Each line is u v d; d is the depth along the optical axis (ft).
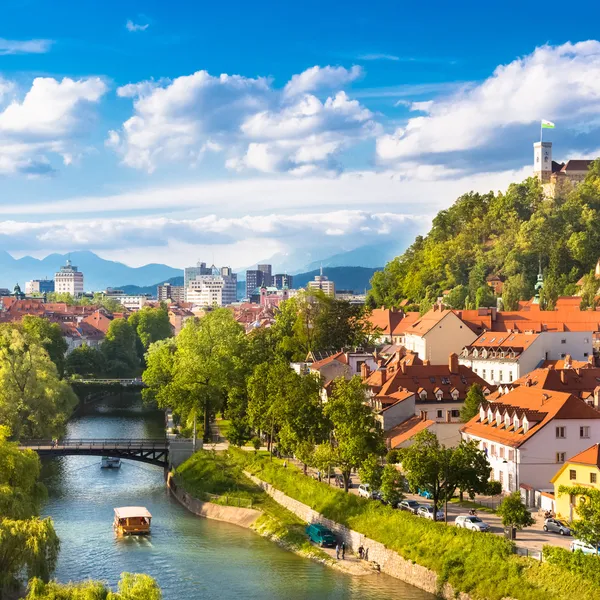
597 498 331.57
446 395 560.61
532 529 379.35
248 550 433.07
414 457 390.21
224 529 475.31
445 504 392.27
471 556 351.05
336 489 465.88
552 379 519.19
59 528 472.03
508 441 444.14
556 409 440.04
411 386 568.00
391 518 408.87
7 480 382.01
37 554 320.91
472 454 392.27
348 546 424.05
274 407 532.32
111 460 645.92
